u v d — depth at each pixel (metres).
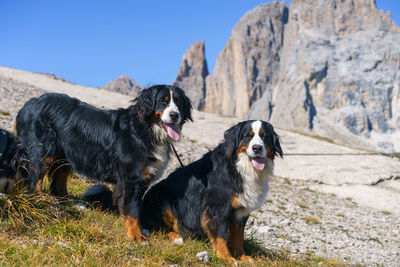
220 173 2.23
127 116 2.26
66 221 2.09
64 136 2.29
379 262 2.88
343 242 3.28
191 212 2.30
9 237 1.89
